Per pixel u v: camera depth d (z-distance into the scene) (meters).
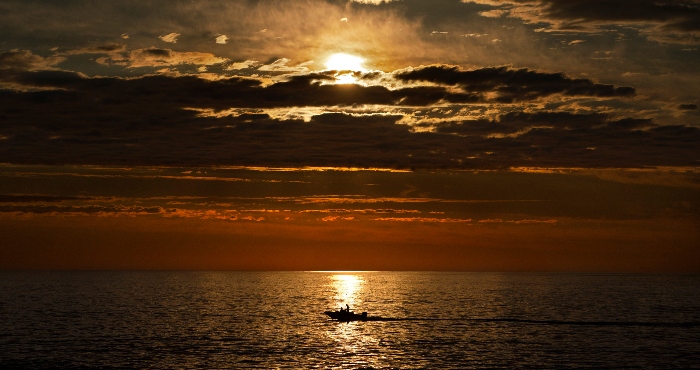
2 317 168.25
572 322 155.50
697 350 110.69
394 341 121.44
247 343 119.12
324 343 118.81
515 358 102.62
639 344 117.62
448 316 172.25
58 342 120.38
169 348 112.75
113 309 196.50
